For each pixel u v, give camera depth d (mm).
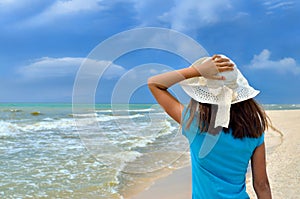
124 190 5734
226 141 1684
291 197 4484
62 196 5629
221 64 1649
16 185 6332
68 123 20609
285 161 6648
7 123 20125
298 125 14266
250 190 4945
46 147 11227
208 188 1744
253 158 1814
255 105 1757
